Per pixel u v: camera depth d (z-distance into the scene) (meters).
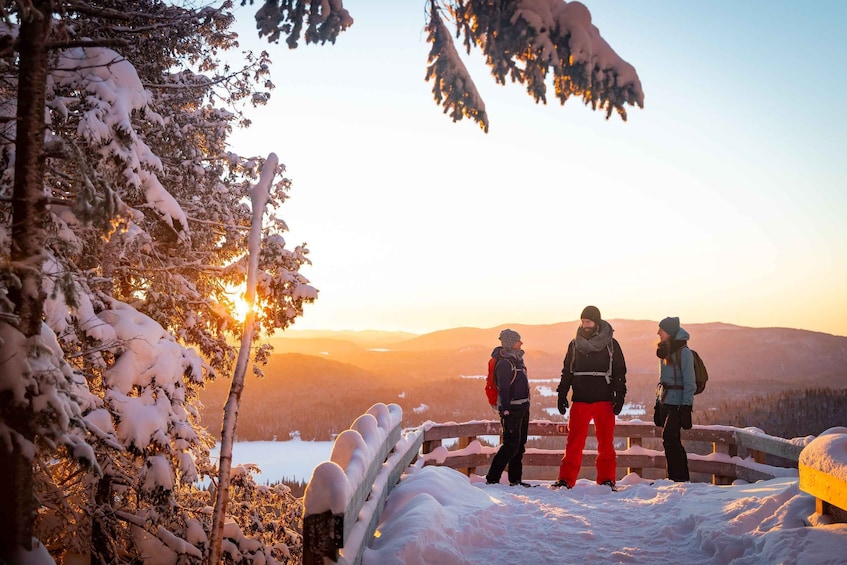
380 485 5.51
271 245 7.61
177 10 5.72
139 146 5.94
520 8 4.00
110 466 5.53
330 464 3.68
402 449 6.92
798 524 4.86
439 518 5.12
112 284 6.16
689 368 8.07
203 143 8.41
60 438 3.40
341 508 3.54
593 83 4.10
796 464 7.33
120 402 5.03
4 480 3.26
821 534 4.38
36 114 3.41
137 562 5.75
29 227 3.38
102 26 5.11
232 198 8.36
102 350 5.21
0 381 3.25
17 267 3.25
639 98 4.06
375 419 5.63
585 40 3.98
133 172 5.55
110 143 5.12
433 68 4.52
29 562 3.25
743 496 6.05
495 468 8.07
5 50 3.42
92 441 4.87
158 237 7.53
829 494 4.60
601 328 8.07
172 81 7.84
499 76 4.34
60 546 5.58
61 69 5.24
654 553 4.99
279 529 7.35
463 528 5.20
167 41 7.22
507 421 8.04
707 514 5.58
